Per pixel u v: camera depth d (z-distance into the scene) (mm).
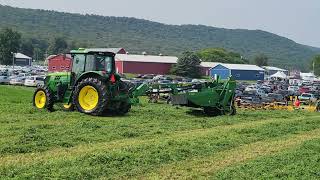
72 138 13305
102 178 9305
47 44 196125
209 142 13547
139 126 16469
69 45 177250
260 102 34625
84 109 19625
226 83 22484
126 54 109875
